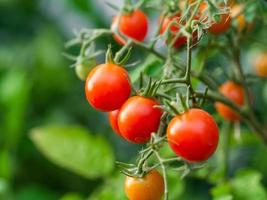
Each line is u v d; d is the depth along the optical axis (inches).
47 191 32.4
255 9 20.6
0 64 37.1
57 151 24.7
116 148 34.4
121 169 17.9
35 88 36.1
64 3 38.3
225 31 20.1
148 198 17.5
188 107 16.5
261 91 29.2
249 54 30.5
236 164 31.1
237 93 22.0
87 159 24.5
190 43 17.8
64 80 36.2
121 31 20.3
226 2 17.0
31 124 35.2
